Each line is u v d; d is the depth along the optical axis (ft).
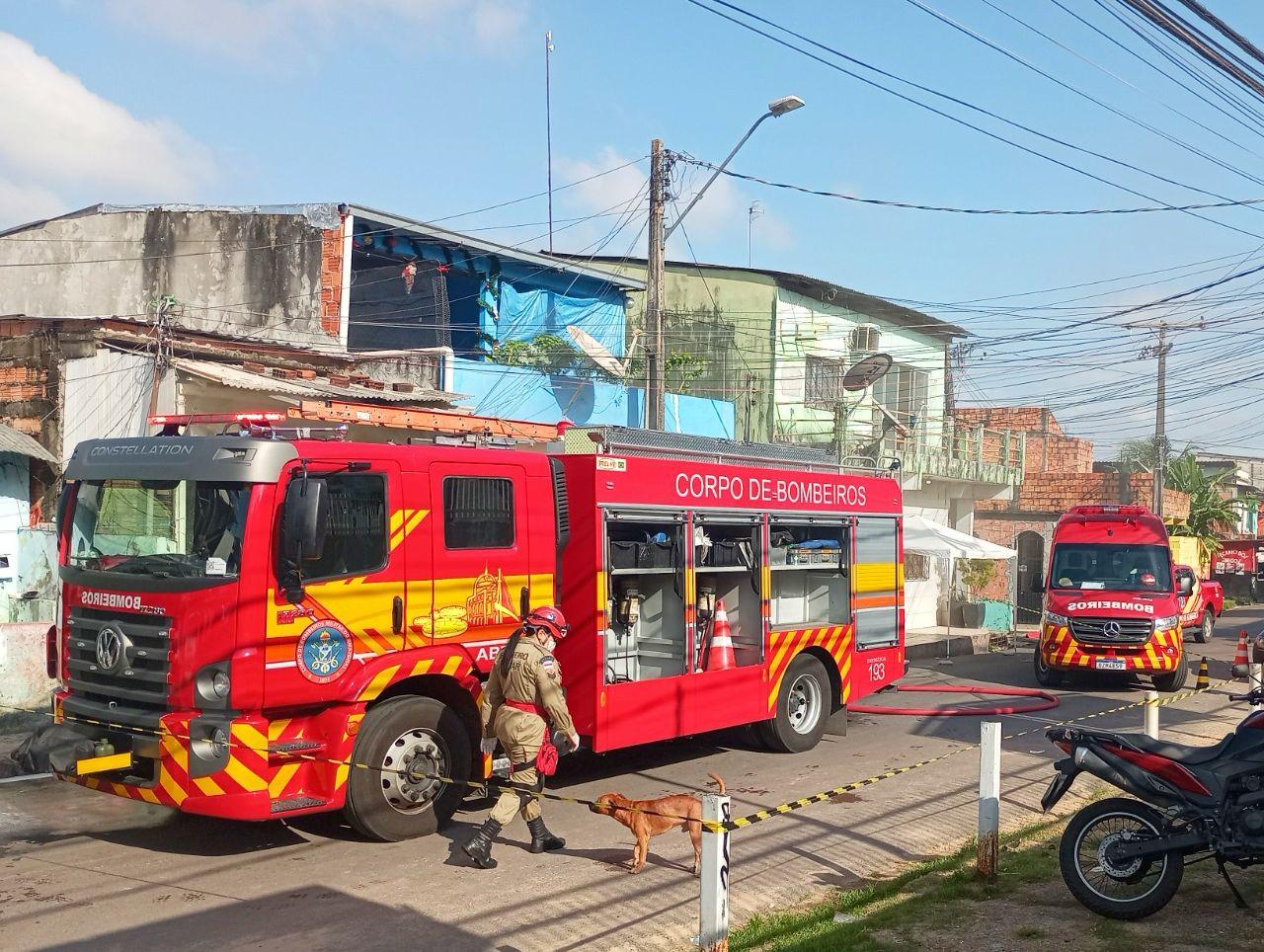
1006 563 103.65
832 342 91.15
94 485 26.27
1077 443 132.46
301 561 23.70
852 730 42.22
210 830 26.63
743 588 35.83
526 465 28.96
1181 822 20.58
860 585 40.70
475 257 74.18
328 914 20.83
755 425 85.56
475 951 19.11
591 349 71.15
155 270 63.98
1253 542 140.67
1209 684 54.60
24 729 36.96
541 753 24.62
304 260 64.13
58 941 19.38
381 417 32.99
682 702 32.19
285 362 52.06
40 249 64.95
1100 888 21.34
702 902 17.08
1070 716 46.11
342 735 24.44
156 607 23.93
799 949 18.93
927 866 23.77
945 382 102.83
